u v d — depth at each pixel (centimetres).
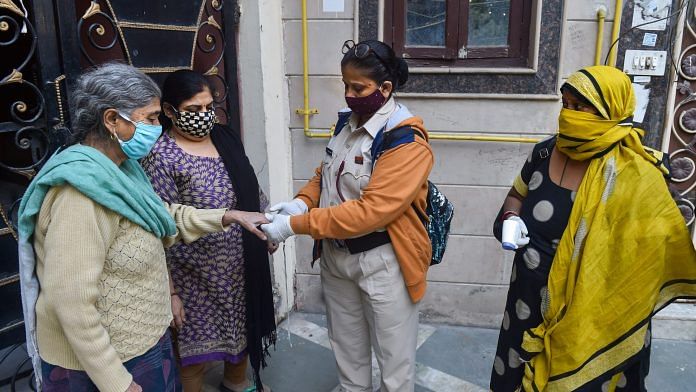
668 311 278
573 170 159
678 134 260
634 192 144
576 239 151
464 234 279
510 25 256
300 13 265
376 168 167
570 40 248
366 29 261
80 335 117
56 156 124
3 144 179
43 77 169
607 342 152
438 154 270
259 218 171
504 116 260
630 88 148
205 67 238
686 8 242
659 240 144
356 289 192
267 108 262
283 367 257
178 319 186
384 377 192
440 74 260
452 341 279
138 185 139
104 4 188
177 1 216
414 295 181
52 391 133
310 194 198
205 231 168
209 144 194
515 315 171
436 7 259
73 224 117
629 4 242
